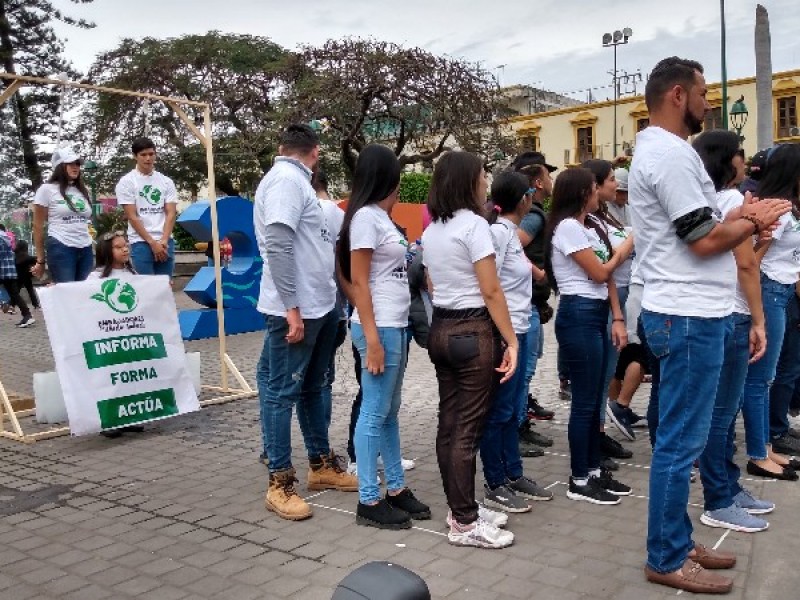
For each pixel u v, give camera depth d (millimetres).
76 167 7070
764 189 4535
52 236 7008
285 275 4027
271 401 4270
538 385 7797
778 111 37656
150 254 7398
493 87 22531
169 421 6480
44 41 26844
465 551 3705
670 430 3221
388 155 3951
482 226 3605
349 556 3678
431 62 21500
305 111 21531
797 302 4957
